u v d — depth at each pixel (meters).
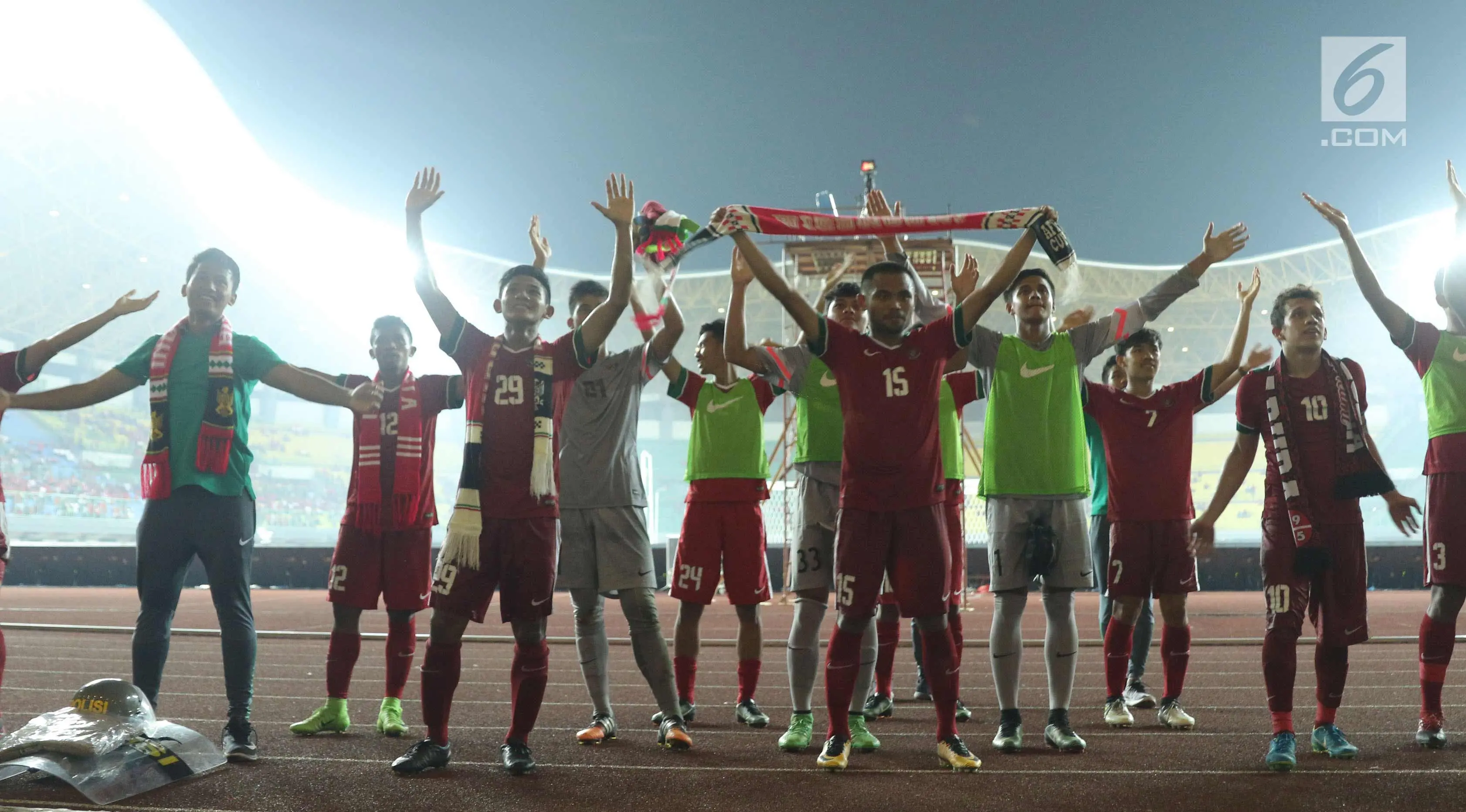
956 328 3.46
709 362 4.94
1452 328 3.91
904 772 3.36
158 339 3.81
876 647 3.89
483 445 3.43
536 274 3.54
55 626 9.58
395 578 4.20
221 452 3.63
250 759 3.53
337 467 44.44
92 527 34.78
